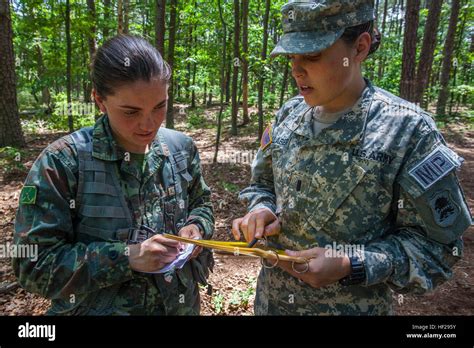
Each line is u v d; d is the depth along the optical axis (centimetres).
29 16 711
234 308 279
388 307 132
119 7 850
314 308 129
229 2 995
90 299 119
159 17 689
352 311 125
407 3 696
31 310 260
